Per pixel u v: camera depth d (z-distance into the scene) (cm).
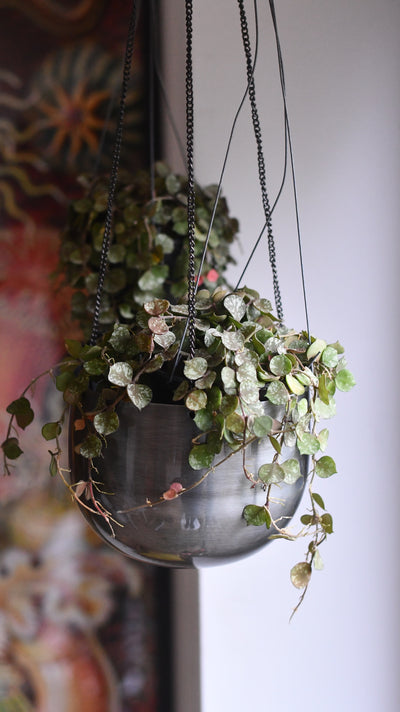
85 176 134
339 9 136
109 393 68
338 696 142
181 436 67
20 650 155
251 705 142
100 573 160
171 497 67
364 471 139
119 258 121
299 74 137
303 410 70
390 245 138
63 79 155
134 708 163
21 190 153
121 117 82
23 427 83
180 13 149
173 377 71
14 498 153
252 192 140
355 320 137
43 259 156
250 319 77
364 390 138
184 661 155
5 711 154
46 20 154
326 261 137
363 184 136
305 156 137
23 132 153
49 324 156
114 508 70
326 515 74
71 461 77
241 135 140
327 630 141
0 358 152
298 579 73
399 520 141
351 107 136
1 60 151
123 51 159
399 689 143
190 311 69
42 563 156
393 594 142
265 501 70
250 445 68
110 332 73
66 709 158
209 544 69
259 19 139
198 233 122
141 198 126
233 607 142
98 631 160
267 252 139
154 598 164
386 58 136
